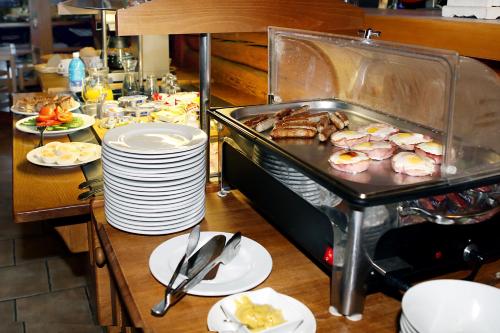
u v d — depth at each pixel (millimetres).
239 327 922
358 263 994
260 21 1488
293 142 1336
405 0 2434
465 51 1656
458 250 1098
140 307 1040
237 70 3297
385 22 2004
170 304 1048
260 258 1188
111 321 1725
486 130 1090
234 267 1165
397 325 1021
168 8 1348
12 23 6988
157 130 1464
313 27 1587
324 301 1088
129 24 1316
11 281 2826
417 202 994
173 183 1282
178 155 1265
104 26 3059
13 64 6098
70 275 2898
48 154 1864
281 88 1703
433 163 1122
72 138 2227
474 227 1101
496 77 1132
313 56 1667
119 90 3166
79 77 3146
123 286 1111
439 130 1336
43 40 6785
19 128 2262
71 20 6910
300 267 1209
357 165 1108
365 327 1015
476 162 1086
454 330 893
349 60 1542
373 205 938
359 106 1606
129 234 1333
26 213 1502
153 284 1117
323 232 1079
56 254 3111
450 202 1021
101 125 2375
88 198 1594
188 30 1392
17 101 2705
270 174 1256
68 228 1759
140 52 3158
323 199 1047
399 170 1104
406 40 1900
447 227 1067
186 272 1118
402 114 1465
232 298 1006
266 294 1022
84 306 2619
